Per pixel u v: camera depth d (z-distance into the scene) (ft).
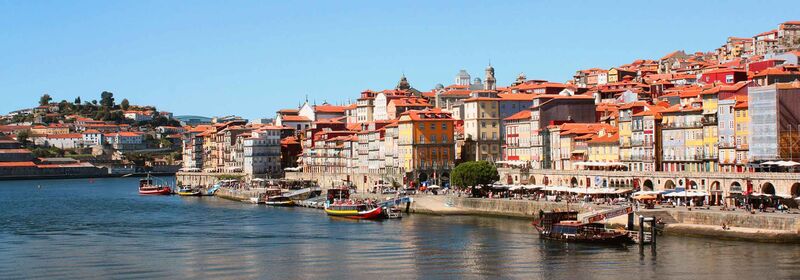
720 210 654.12
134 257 602.85
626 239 613.93
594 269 531.09
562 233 638.53
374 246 636.89
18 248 654.94
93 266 569.23
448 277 520.01
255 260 584.81
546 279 509.35
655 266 533.96
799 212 621.72
